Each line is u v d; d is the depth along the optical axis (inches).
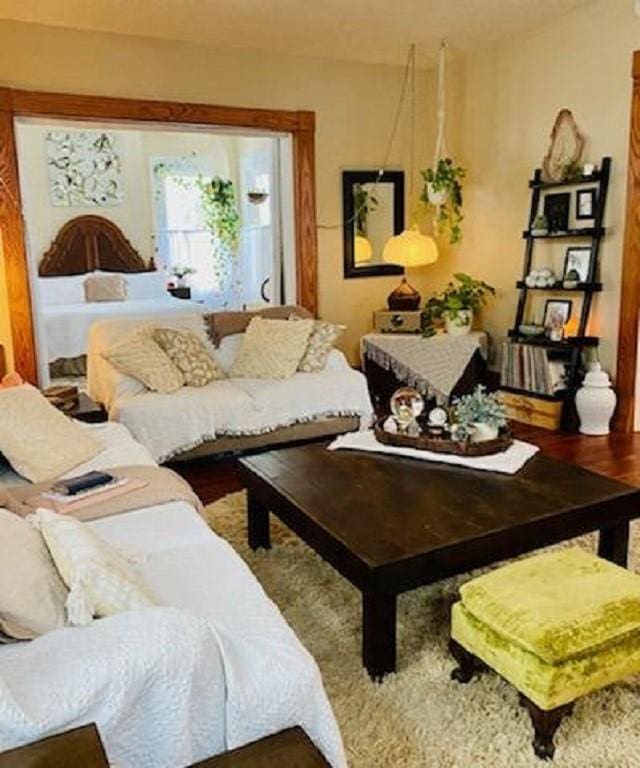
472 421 114.7
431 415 120.0
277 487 102.8
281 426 167.2
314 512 93.1
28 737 45.3
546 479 102.7
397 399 122.5
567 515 91.7
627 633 69.6
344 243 228.5
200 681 51.9
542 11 178.7
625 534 99.7
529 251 201.5
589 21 177.9
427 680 81.7
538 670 67.5
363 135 224.5
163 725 50.8
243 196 341.1
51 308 269.9
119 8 168.1
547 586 75.0
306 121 213.6
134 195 323.9
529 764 68.8
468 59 217.6
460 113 224.5
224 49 199.6
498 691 79.4
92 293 293.3
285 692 54.7
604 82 176.9
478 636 74.8
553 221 194.7
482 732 73.1
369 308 237.3
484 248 222.8
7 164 179.2
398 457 113.9
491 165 215.6
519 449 114.8
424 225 240.4
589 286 183.8
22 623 54.9
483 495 97.4
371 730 73.7
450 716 75.6
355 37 195.0
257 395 165.2
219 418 159.2
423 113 232.4
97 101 185.8
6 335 185.5
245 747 48.9
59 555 61.9
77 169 309.0
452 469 107.7
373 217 231.8
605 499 95.1
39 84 180.1
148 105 191.6
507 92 205.8
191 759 52.0
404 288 227.0
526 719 74.8
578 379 187.8
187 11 171.2
